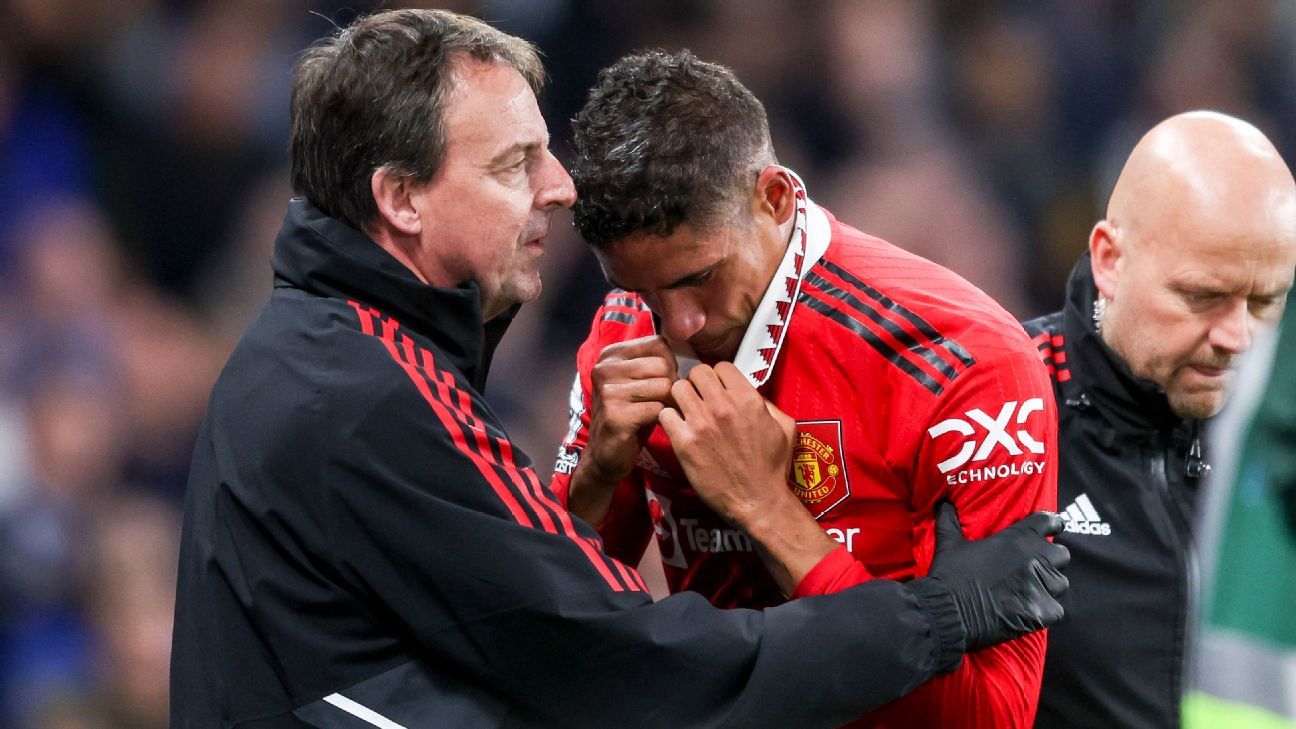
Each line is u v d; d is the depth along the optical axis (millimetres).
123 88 21375
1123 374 9492
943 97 24969
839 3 24297
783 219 8523
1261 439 5836
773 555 8414
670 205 7906
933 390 8289
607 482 8961
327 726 7957
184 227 21016
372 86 8203
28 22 20859
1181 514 9664
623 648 7820
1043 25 26094
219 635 8172
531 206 8586
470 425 8031
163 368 19500
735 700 7832
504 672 7945
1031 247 24641
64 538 17672
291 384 8070
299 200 8664
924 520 8664
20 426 18203
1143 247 9180
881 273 8688
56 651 17062
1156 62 26938
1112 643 9570
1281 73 27891
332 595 7973
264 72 21734
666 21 23625
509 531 7832
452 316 8328
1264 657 5496
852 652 7809
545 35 22859
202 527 8305
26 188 20328
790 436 8539
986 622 7953
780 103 24031
